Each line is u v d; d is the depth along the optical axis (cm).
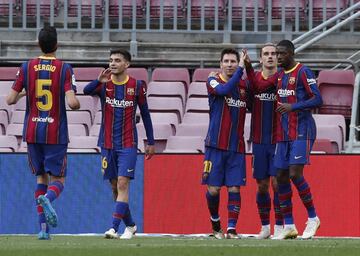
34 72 3092
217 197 3434
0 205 3950
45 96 3089
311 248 2645
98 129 4459
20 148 4381
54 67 3094
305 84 3278
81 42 5003
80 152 3953
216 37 5050
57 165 3103
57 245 2798
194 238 3425
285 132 3300
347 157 3897
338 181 3900
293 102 3291
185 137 4331
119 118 3291
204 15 5038
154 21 5109
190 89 4666
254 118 3444
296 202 3891
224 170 3428
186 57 5003
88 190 3938
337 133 4406
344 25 4919
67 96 3080
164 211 3938
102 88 3303
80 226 3934
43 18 5100
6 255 2436
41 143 3089
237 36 5041
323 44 4997
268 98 3419
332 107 4681
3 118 4569
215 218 3466
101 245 2788
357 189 3891
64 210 3931
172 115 4572
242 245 2791
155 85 4703
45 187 3166
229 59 3406
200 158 3934
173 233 3928
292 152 3284
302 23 5084
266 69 3412
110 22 5109
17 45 4997
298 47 4862
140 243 2923
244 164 3431
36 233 3947
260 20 5084
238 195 3434
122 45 5009
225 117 3403
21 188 3950
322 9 5050
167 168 3938
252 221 3894
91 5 5066
